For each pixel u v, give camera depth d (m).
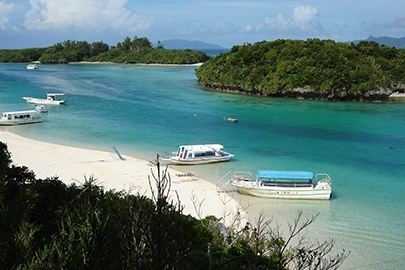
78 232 8.20
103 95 89.62
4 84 106.12
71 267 7.22
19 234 8.93
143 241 7.54
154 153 44.25
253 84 97.44
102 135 52.25
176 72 157.75
